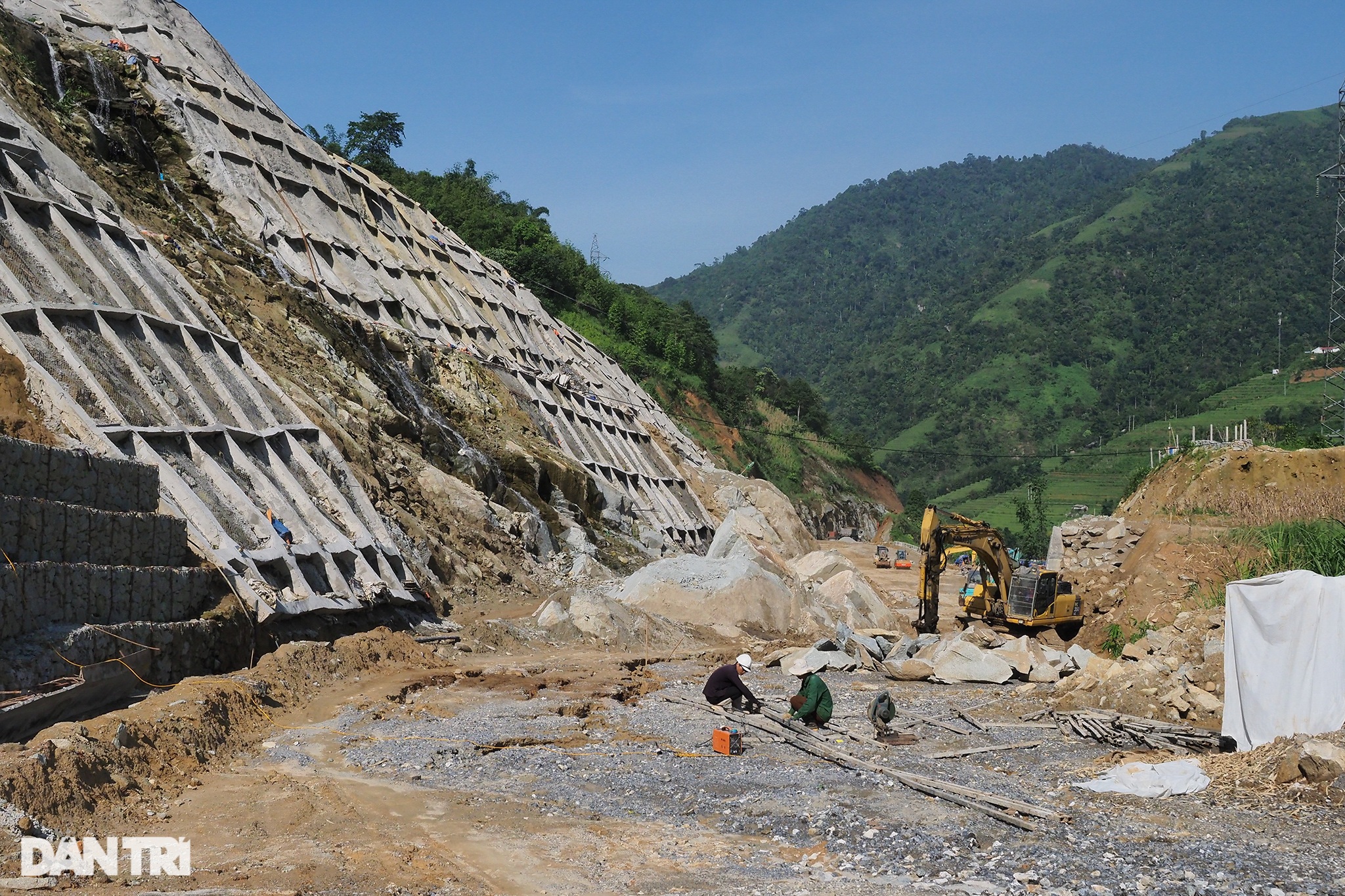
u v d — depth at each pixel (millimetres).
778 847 10391
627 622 27875
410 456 31688
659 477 53656
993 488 180000
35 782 9430
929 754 15125
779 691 21219
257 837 9898
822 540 98750
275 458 23562
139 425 19781
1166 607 25234
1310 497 30188
